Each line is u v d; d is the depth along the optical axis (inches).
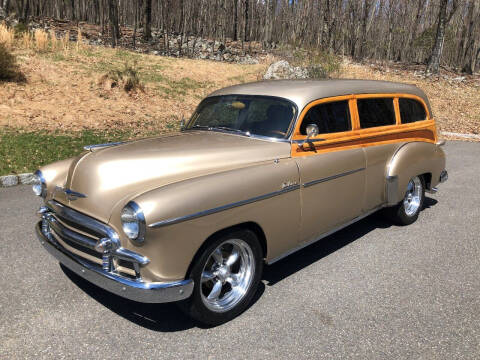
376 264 175.8
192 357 115.6
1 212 227.3
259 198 132.9
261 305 143.2
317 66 789.9
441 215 240.4
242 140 154.1
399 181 196.7
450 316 137.3
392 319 135.3
